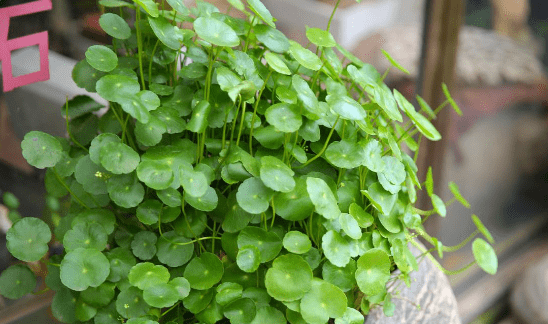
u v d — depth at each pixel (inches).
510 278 66.9
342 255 27.7
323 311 27.3
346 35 52.2
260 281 28.5
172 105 29.2
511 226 69.0
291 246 27.5
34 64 32.8
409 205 29.9
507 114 62.8
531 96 63.4
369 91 29.7
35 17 32.8
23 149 27.5
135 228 29.2
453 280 61.2
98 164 28.0
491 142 62.1
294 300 27.4
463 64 57.3
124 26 28.9
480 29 60.2
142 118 26.9
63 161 28.8
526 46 63.5
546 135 66.9
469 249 63.1
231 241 28.4
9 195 31.4
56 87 33.2
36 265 31.2
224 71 27.9
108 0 29.8
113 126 29.6
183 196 27.7
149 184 26.9
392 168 28.8
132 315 27.8
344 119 29.2
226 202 28.6
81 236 27.9
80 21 33.9
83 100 29.8
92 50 28.1
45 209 30.8
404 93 52.2
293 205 28.0
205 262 28.0
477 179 62.2
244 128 29.5
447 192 58.2
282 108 28.2
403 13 55.8
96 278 27.1
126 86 27.4
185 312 29.0
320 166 29.8
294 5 51.9
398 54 52.2
